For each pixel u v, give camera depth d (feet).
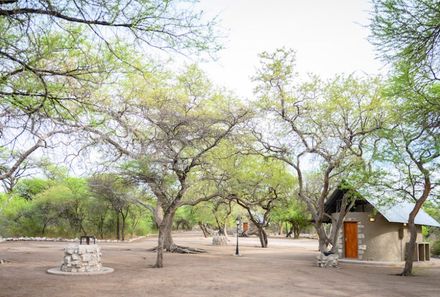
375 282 59.98
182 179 75.97
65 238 162.20
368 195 80.23
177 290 49.03
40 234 163.53
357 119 82.43
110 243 151.84
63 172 83.76
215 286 52.85
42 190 183.52
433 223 106.52
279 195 134.31
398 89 43.32
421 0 27.96
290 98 85.10
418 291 51.49
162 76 64.34
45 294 44.29
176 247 113.60
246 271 70.38
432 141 46.26
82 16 23.81
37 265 71.56
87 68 28.02
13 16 22.84
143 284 53.26
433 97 42.78
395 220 90.27
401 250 96.07
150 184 77.97
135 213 184.14
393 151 69.82
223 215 186.29
